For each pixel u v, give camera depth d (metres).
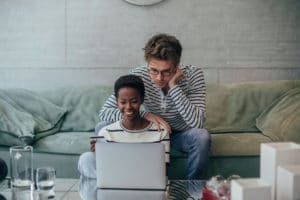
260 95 2.53
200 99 1.87
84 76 2.84
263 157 1.05
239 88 2.58
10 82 2.88
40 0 2.79
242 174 2.07
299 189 0.94
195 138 1.83
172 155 2.00
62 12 2.79
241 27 2.76
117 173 1.27
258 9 2.74
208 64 2.79
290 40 2.77
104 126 1.73
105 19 2.78
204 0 2.74
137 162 1.25
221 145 2.07
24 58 2.85
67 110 2.53
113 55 2.81
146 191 1.28
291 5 2.74
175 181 1.52
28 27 2.82
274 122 2.23
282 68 2.79
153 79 1.77
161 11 2.76
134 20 2.77
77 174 2.12
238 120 2.48
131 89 1.52
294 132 2.10
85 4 2.78
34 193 1.36
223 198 1.17
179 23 2.76
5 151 2.14
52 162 2.14
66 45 2.82
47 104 2.51
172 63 1.71
